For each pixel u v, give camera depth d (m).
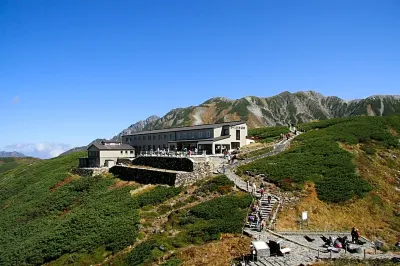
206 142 85.56
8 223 66.50
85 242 44.09
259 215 41.66
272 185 52.44
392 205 50.31
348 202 48.22
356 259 29.95
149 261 35.53
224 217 42.75
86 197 67.50
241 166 61.94
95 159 94.12
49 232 52.25
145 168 71.06
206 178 58.78
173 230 42.16
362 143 73.44
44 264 43.53
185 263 33.00
